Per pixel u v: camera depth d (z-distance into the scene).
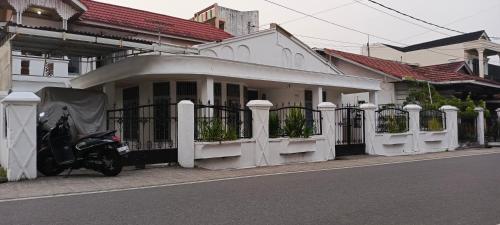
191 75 13.91
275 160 13.28
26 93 9.47
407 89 25.52
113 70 14.91
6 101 9.13
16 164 9.23
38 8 15.69
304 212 6.30
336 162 14.06
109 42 12.55
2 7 15.76
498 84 29.36
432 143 19.16
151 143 13.02
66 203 6.89
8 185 8.66
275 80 16.03
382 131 17.42
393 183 9.08
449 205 6.91
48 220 5.77
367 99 24.47
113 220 5.76
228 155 12.12
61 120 10.05
